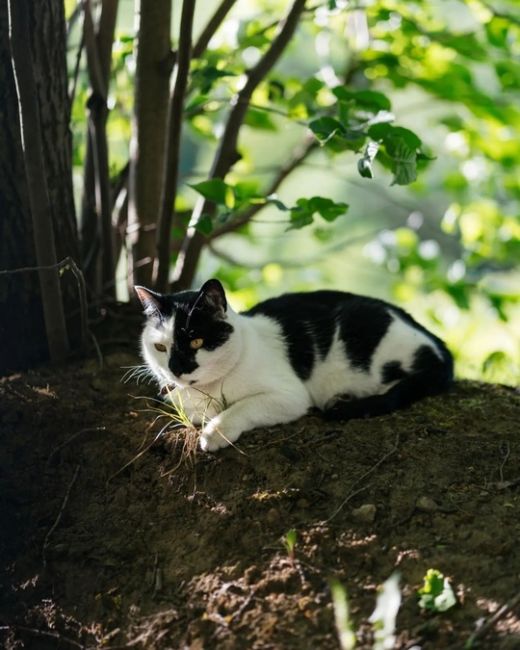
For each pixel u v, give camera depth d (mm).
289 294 2146
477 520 1770
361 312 2062
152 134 2268
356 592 1711
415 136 1978
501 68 2557
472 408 2004
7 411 2021
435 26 2615
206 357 1937
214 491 1870
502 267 3158
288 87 2650
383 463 1867
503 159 2812
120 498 1908
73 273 2168
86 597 1817
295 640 1680
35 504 1936
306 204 2061
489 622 1638
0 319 2166
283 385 1976
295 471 1861
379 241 3053
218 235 2527
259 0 2730
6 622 1832
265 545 1784
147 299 1990
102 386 2086
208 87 2250
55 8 2129
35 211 2049
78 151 2623
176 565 1805
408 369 2041
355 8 2439
